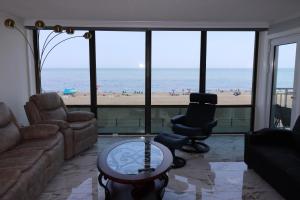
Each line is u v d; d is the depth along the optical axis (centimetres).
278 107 451
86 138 388
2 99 374
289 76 412
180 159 358
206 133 379
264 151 289
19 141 300
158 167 231
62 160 324
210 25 450
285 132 314
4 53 379
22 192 203
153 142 309
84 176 307
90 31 460
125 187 246
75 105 490
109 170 223
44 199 252
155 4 334
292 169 238
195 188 276
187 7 349
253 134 316
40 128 311
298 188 218
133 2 324
